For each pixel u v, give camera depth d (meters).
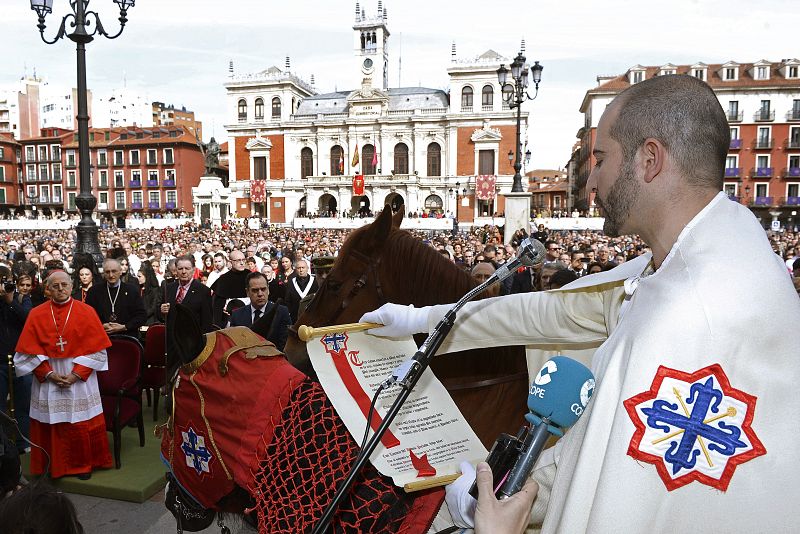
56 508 1.45
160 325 5.97
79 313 4.29
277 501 1.55
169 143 62.62
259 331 2.13
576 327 1.65
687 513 0.94
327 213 51.19
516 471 1.16
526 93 16.06
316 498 1.54
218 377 1.71
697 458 0.94
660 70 47.88
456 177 50.47
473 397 2.06
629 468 0.95
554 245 10.80
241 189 56.06
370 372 1.78
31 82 83.75
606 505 0.94
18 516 1.41
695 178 1.10
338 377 1.71
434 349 1.54
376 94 52.28
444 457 1.68
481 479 1.16
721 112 1.12
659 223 1.15
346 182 52.53
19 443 5.01
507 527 1.08
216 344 1.77
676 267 1.05
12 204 68.69
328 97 57.00
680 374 0.95
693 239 1.06
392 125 52.06
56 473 4.25
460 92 50.56
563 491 1.08
